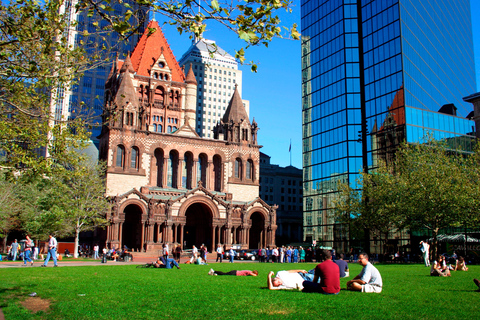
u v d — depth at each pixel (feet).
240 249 257.55
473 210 192.54
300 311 47.70
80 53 78.84
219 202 293.23
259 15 49.73
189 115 422.82
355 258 304.71
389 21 318.24
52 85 79.41
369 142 326.85
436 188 189.67
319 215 355.36
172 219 277.03
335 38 360.69
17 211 247.70
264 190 655.76
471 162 215.72
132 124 298.15
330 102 358.02
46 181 172.96
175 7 50.14
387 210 217.97
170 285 74.54
